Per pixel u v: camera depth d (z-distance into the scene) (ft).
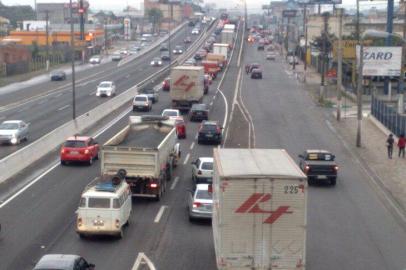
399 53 298.56
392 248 104.42
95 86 377.30
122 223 104.99
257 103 309.22
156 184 128.06
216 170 88.48
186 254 97.45
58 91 352.69
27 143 195.00
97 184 107.65
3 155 174.50
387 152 193.06
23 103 299.99
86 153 162.91
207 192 115.34
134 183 127.44
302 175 80.43
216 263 89.71
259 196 79.87
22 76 441.68
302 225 80.18
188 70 274.36
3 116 254.06
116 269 89.97
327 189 147.13
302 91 367.66
